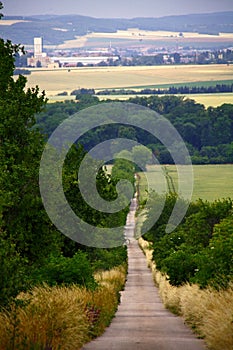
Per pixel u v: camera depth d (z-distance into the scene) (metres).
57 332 36.31
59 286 56.81
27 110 59.47
